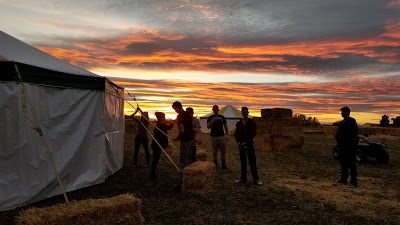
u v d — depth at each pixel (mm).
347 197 7941
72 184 7895
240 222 5953
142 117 11695
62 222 4504
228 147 20719
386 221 6164
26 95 6750
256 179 9000
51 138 7375
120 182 8930
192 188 7742
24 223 4320
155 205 6805
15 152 6668
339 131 9359
